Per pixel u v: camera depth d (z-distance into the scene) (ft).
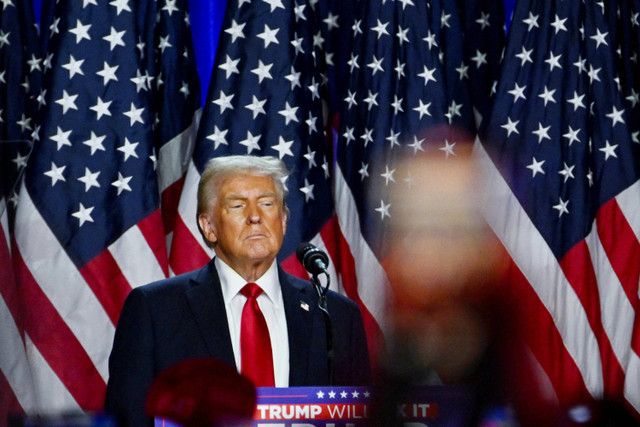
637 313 38.93
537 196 38.83
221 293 23.00
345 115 40.27
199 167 37.70
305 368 22.38
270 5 39.50
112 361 22.54
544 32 40.16
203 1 41.96
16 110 39.11
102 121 37.60
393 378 7.91
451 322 7.59
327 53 42.42
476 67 42.16
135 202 37.22
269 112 38.58
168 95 39.93
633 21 41.86
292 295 23.39
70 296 36.14
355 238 38.99
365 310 37.47
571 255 38.60
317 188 38.83
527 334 7.61
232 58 38.99
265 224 22.88
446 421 8.48
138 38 38.99
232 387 13.56
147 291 22.99
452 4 41.98
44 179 36.68
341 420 15.01
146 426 21.53
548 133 39.34
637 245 39.58
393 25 40.32
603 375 38.81
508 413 7.79
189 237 37.01
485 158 39.11
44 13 40.34
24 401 28.96
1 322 27.99
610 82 40.60
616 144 40.24
